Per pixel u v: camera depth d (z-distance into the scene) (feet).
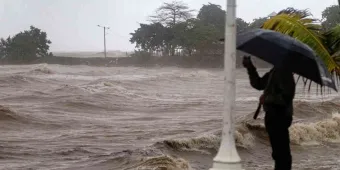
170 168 35.40
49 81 172.24
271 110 20.86
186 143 46.91
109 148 52.90
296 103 95.55
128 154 43.01
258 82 21.54
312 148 52.70
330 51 33.06
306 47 20.90
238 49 20.80
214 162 20.47
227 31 19.94
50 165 42.45
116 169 37.81
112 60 404.98
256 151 49.78
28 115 78.84
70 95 116.67
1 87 142.20
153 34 401.29
